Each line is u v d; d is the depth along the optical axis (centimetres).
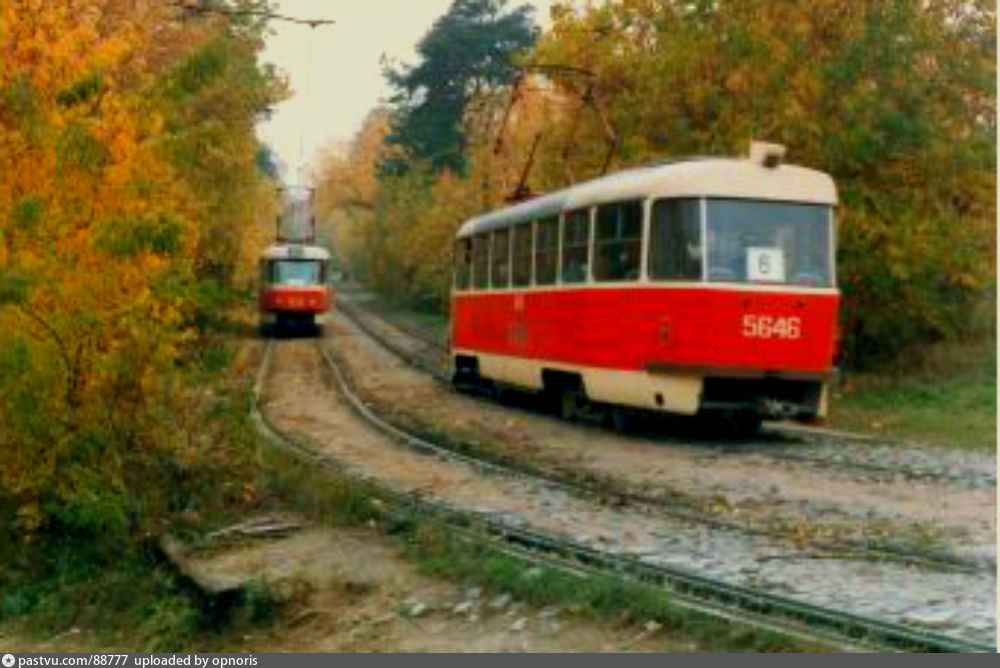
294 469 1574
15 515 1419
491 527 1273
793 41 2689
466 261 2848
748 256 1888
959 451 1844
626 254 1997
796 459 1758
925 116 2688
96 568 1302
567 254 2222
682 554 1151
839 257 2686
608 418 2155
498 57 7744
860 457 1777
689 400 1881
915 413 2342
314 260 5453
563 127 3344
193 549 1273
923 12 2714
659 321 1908
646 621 912
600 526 1292
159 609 1114
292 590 1098
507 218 2555
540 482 1567
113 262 1388
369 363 3759
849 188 2650
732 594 979
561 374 2297
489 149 5328
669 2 3080
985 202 2731
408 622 1001
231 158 3469
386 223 8069
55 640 1141
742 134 2709
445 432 2139
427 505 1404
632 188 1991
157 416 1446
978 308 3055
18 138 1394
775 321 1884
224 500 1462
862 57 2639
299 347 4581
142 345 1388
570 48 3228
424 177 7481
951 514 1338
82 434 1377
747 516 1337
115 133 1415
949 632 881
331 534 1302
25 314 1355
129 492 1383
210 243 3556
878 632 868
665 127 2998
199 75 1473
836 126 2628
